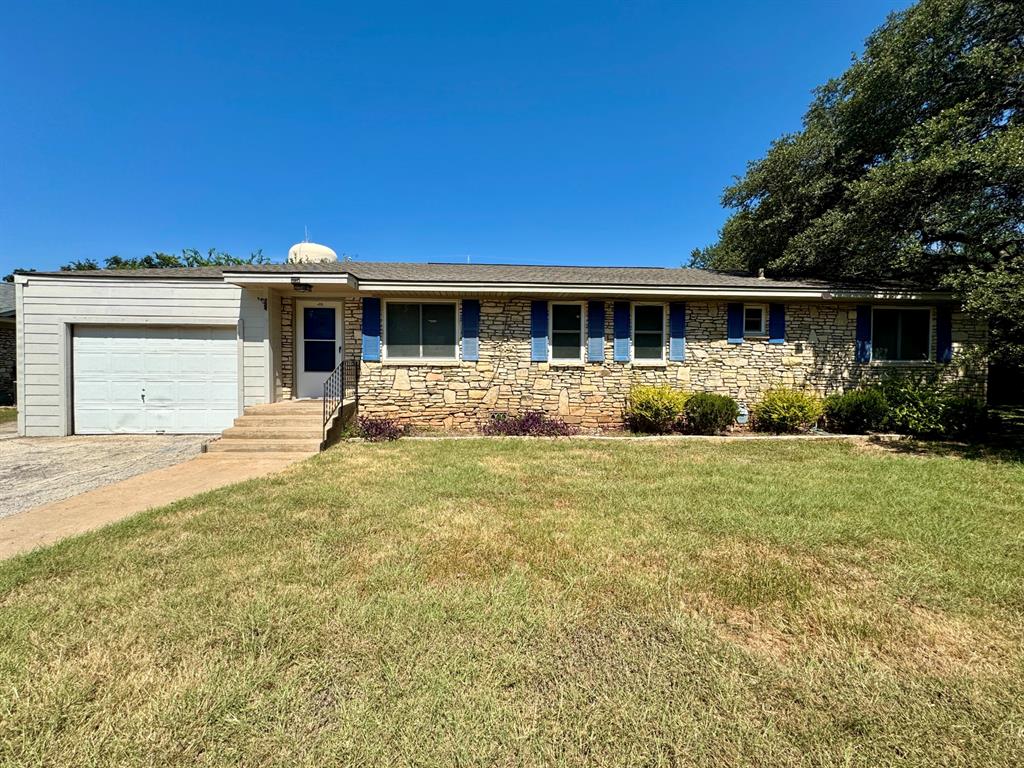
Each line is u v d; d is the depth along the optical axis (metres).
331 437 7.77
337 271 8.63
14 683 1.92
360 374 9.27
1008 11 8.12
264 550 3.30
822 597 2.67
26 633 2.26
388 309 9.36
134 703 1.82
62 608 2.49
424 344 9.43
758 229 13.66
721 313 9.65
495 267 11.88
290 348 9.48
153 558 3.15
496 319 9.44
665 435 8.91
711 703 1.86
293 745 1.64
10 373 15.41
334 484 5.13
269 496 4.64
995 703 1.86
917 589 2.76
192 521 3.89
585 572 2.96
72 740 1.65
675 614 2.49
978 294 7.04
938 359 9.66
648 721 1.76
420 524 3.84
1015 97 8.29
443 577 2.89
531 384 9.48
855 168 11.69
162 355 9.18
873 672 2.05
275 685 1.93
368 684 1.93
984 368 9.60
